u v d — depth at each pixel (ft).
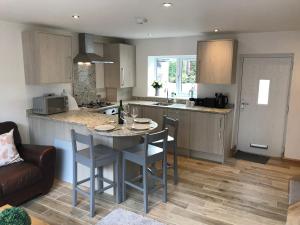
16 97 13.07
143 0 8.26
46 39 12.94
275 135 16.02
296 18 11.04
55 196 11.07
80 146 11.57
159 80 19.77
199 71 16.29
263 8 9.25
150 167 12.83
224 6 8.98
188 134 16.07
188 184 12.28
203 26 13.25
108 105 17.17
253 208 10.21
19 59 12.98
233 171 13.92
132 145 11.78
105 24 12.87
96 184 11.51
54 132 12.68
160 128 17.15
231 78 15.44
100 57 15.85
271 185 12.24
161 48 18.70
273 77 15.56
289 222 6.98
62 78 13.96
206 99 16.52
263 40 15.30
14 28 12.59
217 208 10.19
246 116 16.74
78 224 9.09
